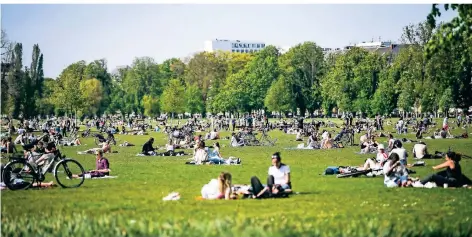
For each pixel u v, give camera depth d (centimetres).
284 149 4966
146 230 1528
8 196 2158
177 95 15362
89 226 1574
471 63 5294
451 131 7262
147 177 2817
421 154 3700
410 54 7950
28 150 2447
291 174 2880
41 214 1772
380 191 2223
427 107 7981
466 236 1527
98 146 5762
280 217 1695
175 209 1859
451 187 2302
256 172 3067
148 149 4491
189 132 6228
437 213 1777
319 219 1677
